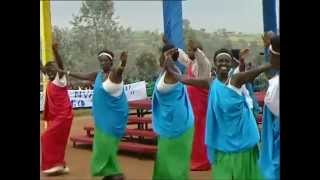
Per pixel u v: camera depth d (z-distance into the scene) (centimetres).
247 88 620
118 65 676
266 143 521
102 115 680
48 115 786
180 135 635
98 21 2522
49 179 747
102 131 681
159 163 644
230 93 544
